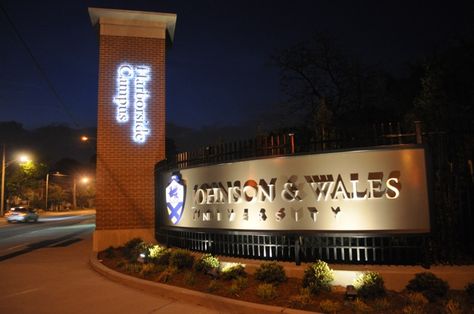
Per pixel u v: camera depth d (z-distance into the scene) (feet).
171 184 38.04
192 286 26.21
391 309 19.75
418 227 24.16
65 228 93.97
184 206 36.06
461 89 43.98
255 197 29.35
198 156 35.19
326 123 38.88
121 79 47.93
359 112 72.59
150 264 31.65
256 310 21.11
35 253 47.24
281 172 28.19
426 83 34.63
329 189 26.25
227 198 31.40
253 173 29.68
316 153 26.99
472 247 25.26
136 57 48.57
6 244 60.80
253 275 26.68
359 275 23.16
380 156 25.25
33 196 213.87
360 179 25.50
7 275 33.91
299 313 19.90
